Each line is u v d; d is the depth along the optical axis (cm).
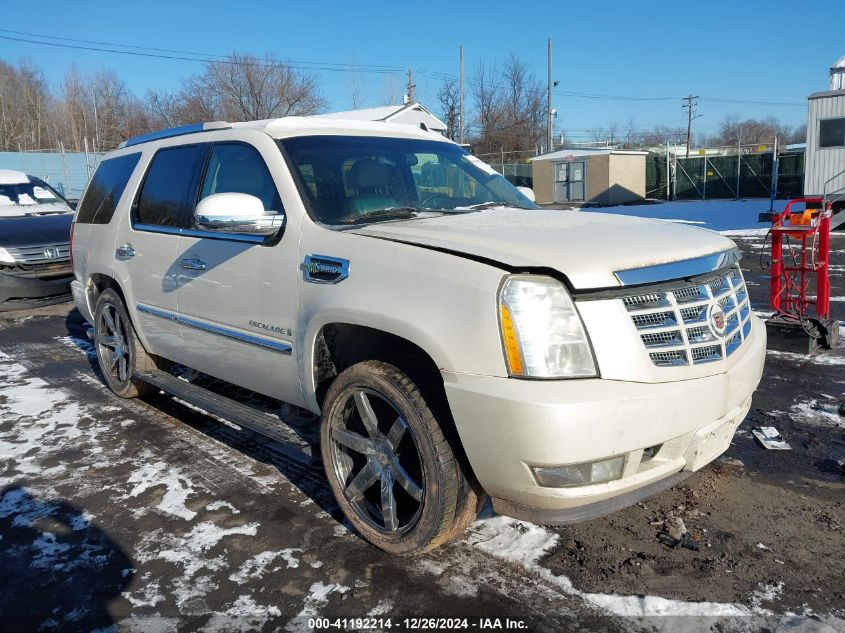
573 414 254
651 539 327
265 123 409
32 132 5462
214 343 412
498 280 270
